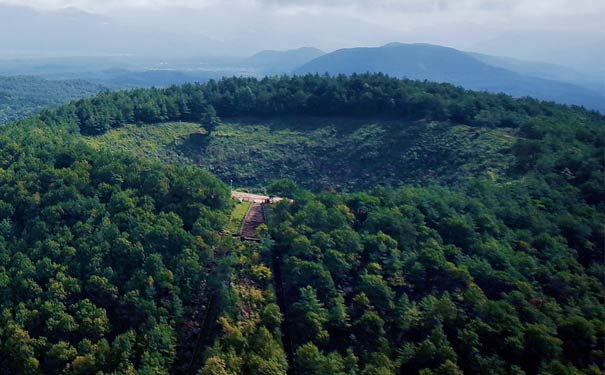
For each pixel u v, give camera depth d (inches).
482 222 3617.1
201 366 2586.1
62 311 2662.4
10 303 2706.7
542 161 4653.1
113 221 3223.4
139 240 3065.9
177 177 3720.5
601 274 3272.6
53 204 3348.9
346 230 3329.2
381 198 3902.6
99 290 2783.0
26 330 2588.6
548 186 4237.2
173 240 3107.8
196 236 3181.6
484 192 4175.7
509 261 3223.4
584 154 4594.0
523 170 4817.9
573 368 2522.1
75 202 3321.9
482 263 3166.8
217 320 2768.2
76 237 3102.9
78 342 2588.6
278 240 3398.1
